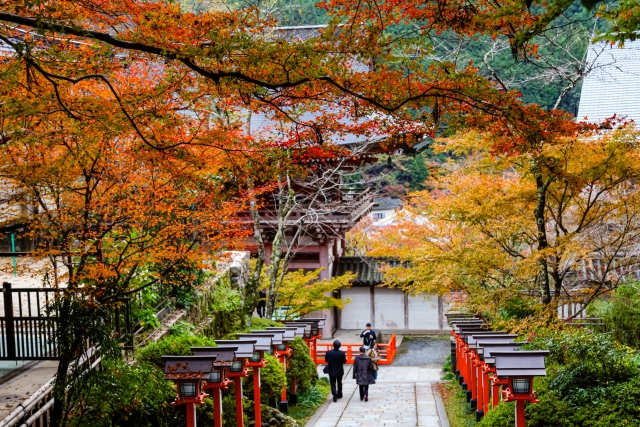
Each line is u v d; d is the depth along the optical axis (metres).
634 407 9.56
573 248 13.17
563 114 8.70
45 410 8.09
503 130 8.30
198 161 8.66
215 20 7.31
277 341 14.62
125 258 9.31
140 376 9.17
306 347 18.38
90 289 8.75
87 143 7.86
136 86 9.02
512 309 15.20
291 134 9.35
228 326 18.47
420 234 18.36
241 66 7.26
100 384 8.31
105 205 9.27
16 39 9.13
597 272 19.12
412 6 7.81
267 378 14.27
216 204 10.46
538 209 13.96
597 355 10.71
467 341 14.84
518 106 7.73
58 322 8.50
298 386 18.03
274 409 13.70
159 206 9.47
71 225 9.08
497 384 9.55
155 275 13.08
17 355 10.55
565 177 12.27
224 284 20.16
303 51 7.16
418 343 29.47
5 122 8.06
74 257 10.40
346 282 24.78
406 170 37.34
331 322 30.08
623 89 25.72
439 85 7.66
